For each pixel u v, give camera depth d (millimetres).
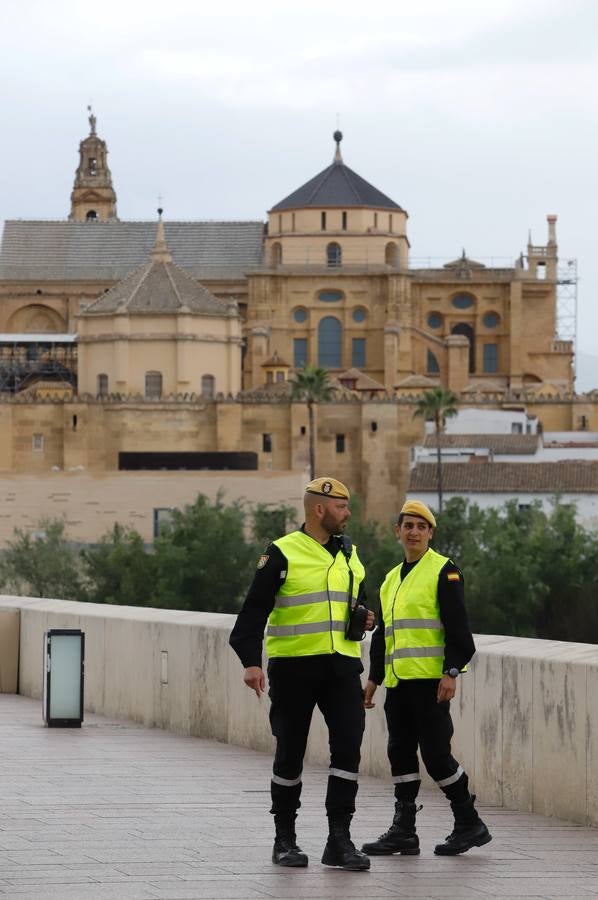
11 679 31266
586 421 188875
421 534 15562
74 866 13742
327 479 15023
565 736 17250
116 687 27250
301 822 16734
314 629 14664
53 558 122312
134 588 116250
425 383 190375
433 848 15492
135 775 19922
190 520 119875
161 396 180625
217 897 12695
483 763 18719
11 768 20516
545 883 13602
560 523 111312
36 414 179750
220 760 21656
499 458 159750
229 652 23609
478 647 18891
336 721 14617
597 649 17969
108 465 180000
